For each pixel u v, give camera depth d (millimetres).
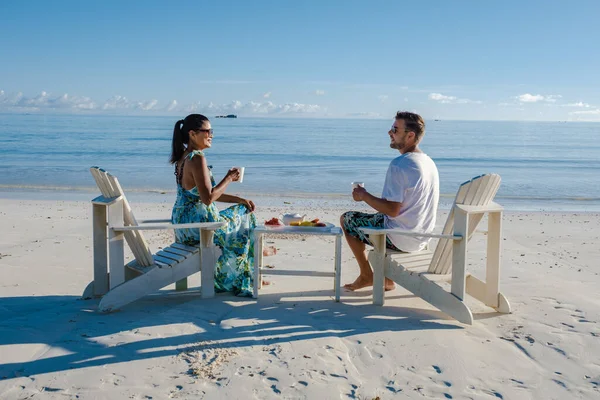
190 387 3283
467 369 3596
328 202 14344
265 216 11227
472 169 25609
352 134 77812
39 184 17672
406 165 4812
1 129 75750
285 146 44312
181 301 5008
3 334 4066
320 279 5918
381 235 4867
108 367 3539
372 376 3484
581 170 25344
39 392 3203
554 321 4543
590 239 8766
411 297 5246
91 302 4957
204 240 4914
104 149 35562
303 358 3709
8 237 8289
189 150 5023
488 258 4809
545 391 3322
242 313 4609
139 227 4555
